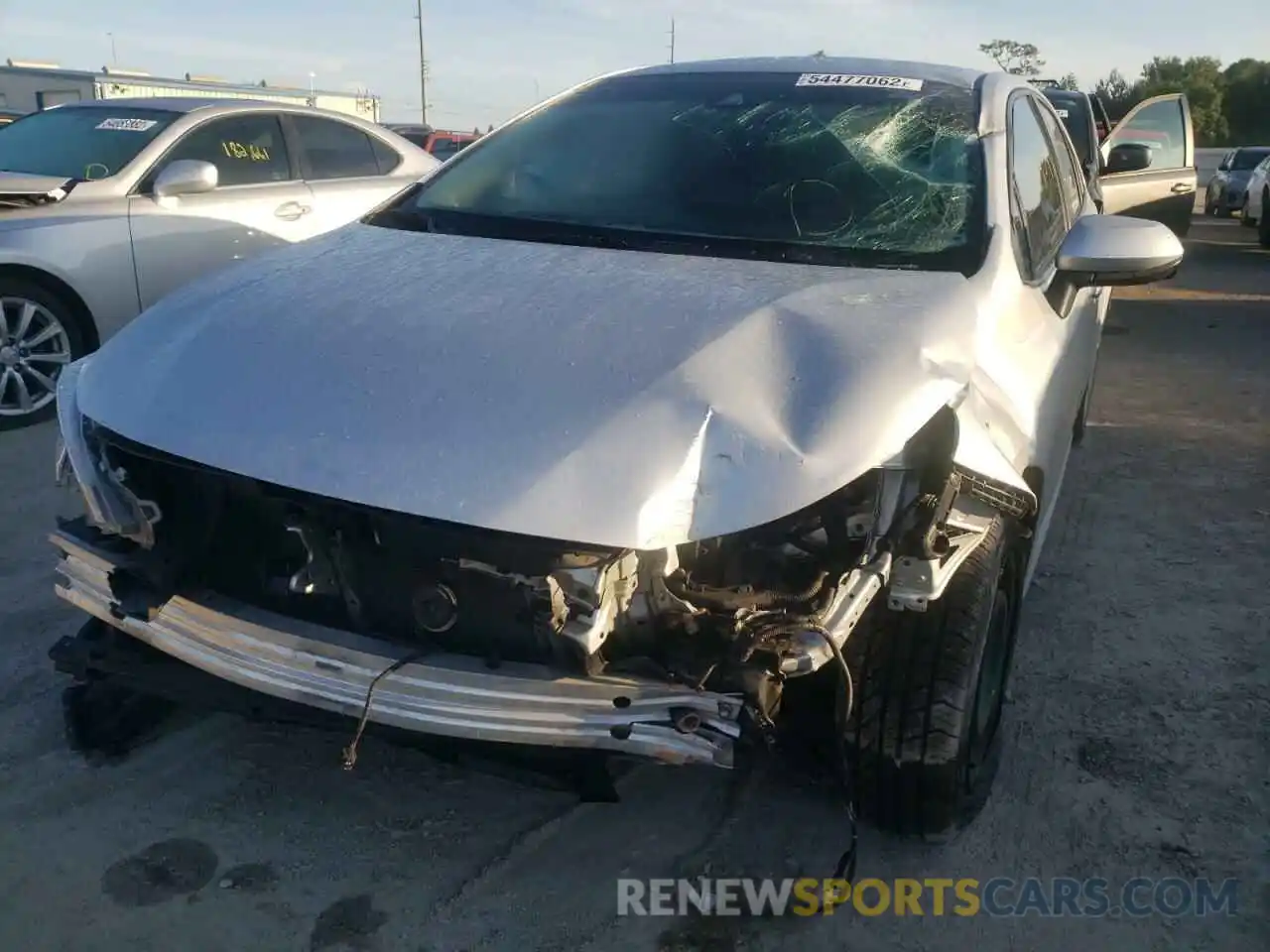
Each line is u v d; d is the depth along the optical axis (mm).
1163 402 7062
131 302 6195
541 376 2258
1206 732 3291
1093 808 2922
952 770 2547
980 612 2529
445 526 2105
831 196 3176
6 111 22844
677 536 2070
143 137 6469
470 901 2533
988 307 2789
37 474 5168
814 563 2373
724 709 2117
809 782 2961
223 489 2432
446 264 2879
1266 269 14508
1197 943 2479
